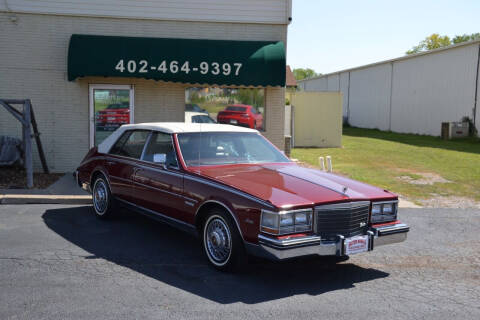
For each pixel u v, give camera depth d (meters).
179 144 5.75
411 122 29.80
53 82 10.90
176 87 11.23
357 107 37.84
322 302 4.18
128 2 10.88
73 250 5.57
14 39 10.73
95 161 7.21
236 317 3.80
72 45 10.23
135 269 4.96
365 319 3.83
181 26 11.09
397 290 4.55
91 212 7.66
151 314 3.81
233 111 11.50
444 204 8.98
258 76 10.34
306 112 20.58
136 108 11.17
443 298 4.36
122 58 10.08
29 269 4.84
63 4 10.74
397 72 31.31
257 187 4.75
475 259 5.66
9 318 3.66
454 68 25.45
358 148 19.89
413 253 5.87
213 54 10.32
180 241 6.12
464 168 13.73
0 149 10.41
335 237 4.57
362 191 4.99
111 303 4.02
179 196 5.42
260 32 11.26
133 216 7.46
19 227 6.56
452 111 25.72
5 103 8.80
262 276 4.86
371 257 5.67
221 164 5.72
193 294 4.29
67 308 3.88
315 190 4.76
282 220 4.31
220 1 11.09
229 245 4.77
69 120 11.03
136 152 6.45
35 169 11.09
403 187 10.57
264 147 6.31
